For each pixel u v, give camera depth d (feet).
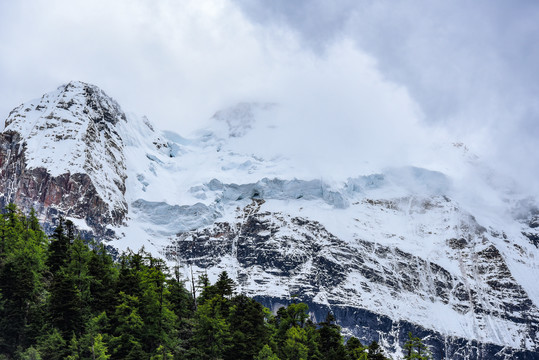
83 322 541.34
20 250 581.12
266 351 586.45
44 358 511.81
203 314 599.98
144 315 561.43
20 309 536.83
